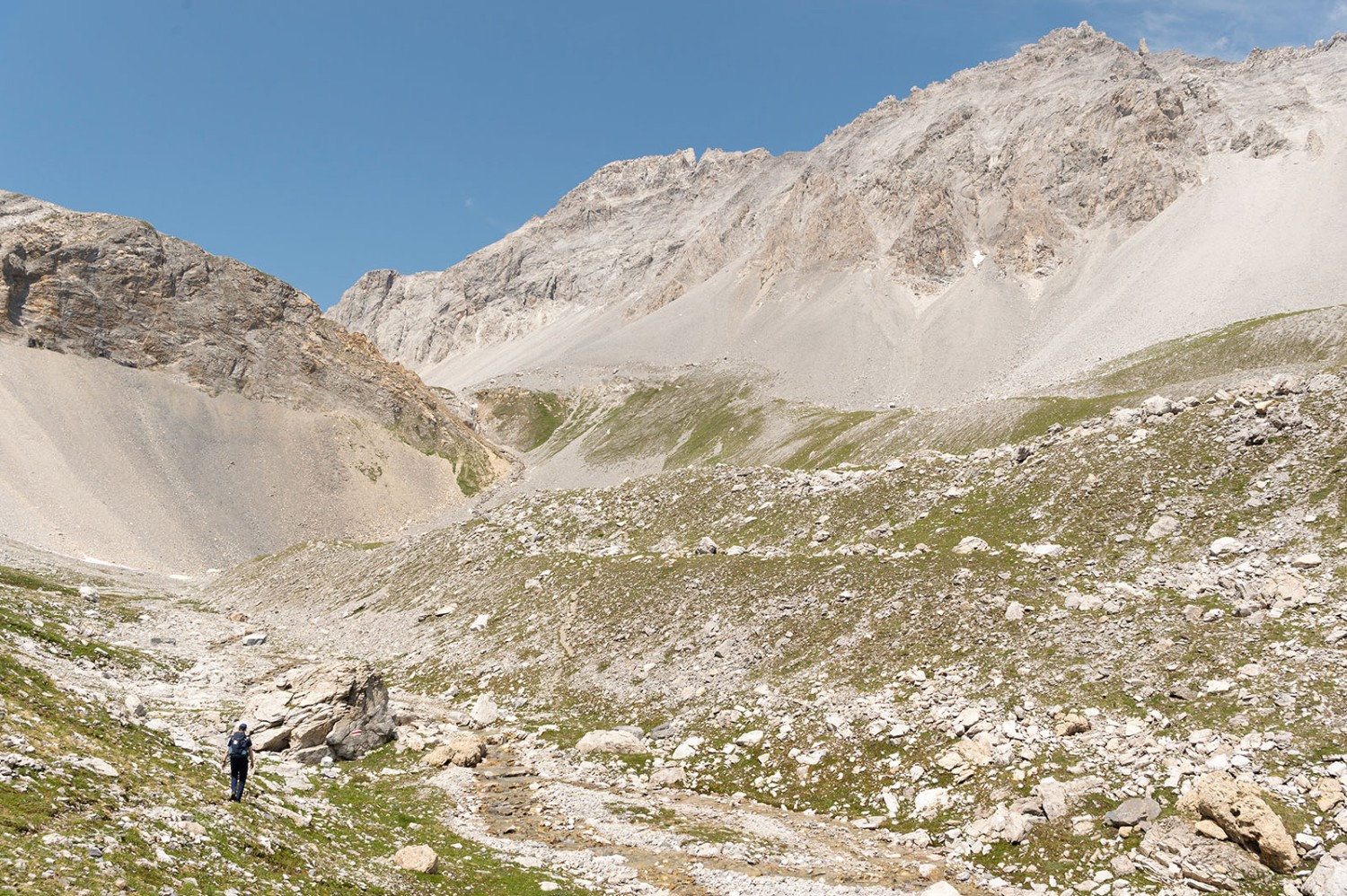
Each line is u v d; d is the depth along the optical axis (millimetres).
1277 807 26859
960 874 28500
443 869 26469
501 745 46562
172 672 55406
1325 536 41906
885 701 40969
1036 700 37250
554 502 90125
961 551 53969
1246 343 154125
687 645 53875
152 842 19344
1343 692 31141
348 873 23203
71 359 195000
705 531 75438
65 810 19078
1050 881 27469
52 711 27203
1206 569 43469
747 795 37844
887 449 136375
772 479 81000
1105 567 47312
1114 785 30859
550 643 60250
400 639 71188
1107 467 57500
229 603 102438
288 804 29422
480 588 75562
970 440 122750
